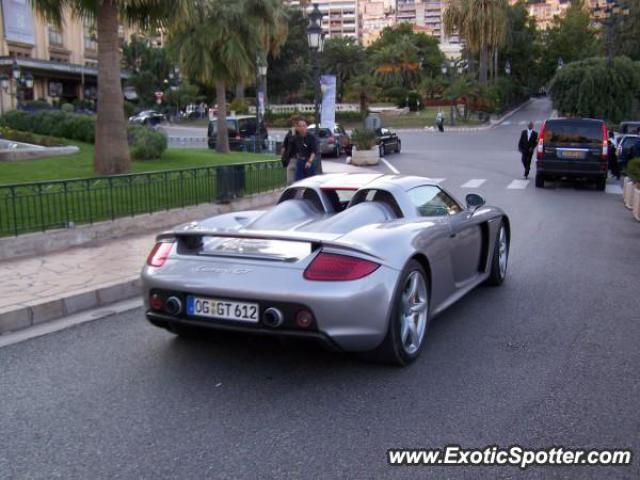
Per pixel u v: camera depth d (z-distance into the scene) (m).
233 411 3.99
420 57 95.50
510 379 4.47
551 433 3.68
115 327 5.77
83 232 9.23
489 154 31.16
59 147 19.41
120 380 4.52
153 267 4.71
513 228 11.34
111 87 14.68
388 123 58.12
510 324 5.75
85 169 15.45
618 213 13.35
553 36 96.50
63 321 5.98
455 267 5.69
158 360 4.90
